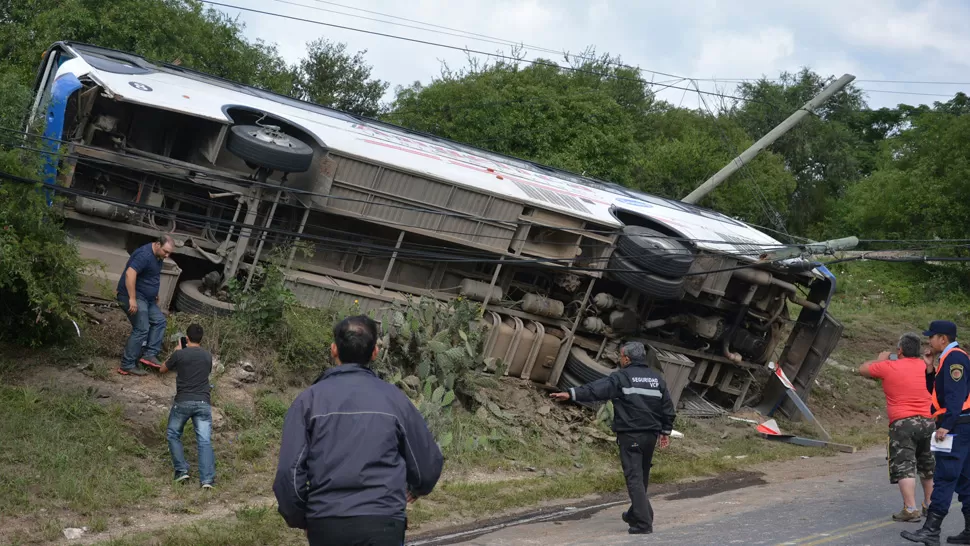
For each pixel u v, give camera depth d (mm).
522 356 14086
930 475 8320
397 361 11969
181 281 12359
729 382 16688
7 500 7270
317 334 11844
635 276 14000
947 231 35875
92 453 8391
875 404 20344
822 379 20891
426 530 8094
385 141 13859
